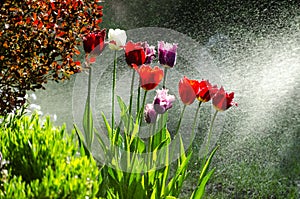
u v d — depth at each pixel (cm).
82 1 299
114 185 280
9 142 280
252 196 357
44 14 292
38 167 264
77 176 250
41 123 311
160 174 278
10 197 238
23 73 294
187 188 365
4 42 286
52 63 295
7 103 295
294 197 354
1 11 285
